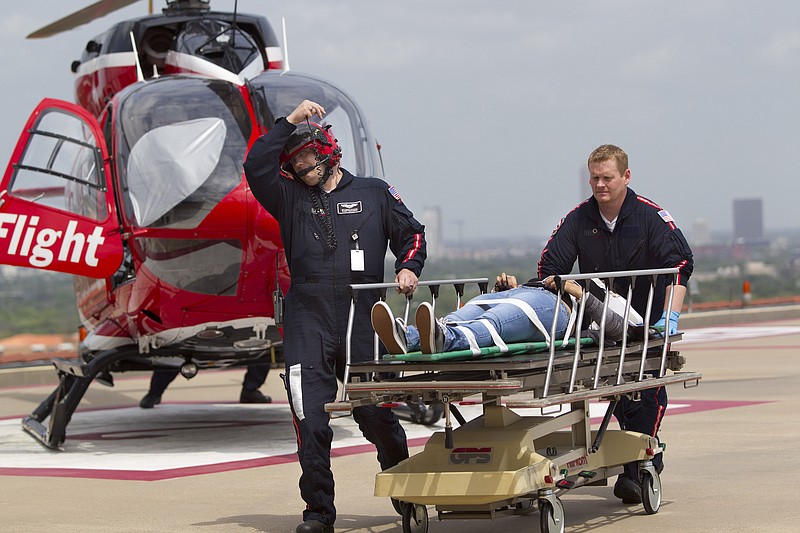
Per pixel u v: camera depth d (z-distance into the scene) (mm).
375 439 6992
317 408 6777
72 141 11203
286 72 12188
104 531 7113
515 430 6355
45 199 11016
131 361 12727
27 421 12711
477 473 6102
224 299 11008
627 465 7422
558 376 6430
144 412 15398
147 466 10047
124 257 11906
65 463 10508
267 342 11703
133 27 12742
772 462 8922
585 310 6672
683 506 7285
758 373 17484
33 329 26250
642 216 7426
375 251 6988
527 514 7219
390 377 7047
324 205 6945
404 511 6473
